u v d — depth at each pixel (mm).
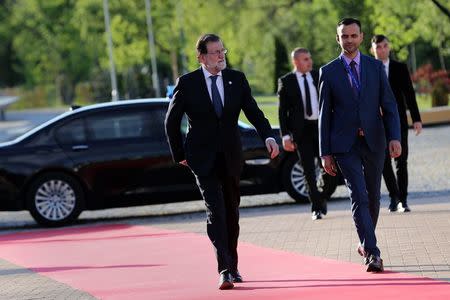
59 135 20516
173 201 20484
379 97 11898
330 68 11906
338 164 11867
